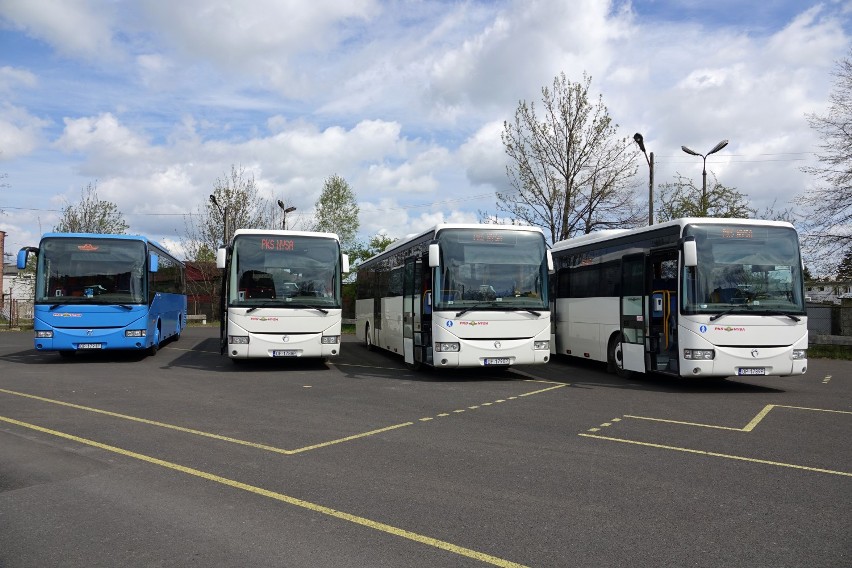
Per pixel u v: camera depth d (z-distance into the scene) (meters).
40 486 6.05
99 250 17.41
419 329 15.44
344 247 47.66
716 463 6.95
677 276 12.76
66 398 11.40
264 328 15.35
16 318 40.62
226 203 44.62
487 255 14.27
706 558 4.41
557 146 27.52
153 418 9.49
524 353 14.07
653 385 13.71
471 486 6.07
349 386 13.27
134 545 4.61
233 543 4.65
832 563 4.33
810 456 7.29
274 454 7.30
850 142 24.70
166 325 22.03
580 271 17.20
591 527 4.99
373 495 5.78
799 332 12.61
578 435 8.41
